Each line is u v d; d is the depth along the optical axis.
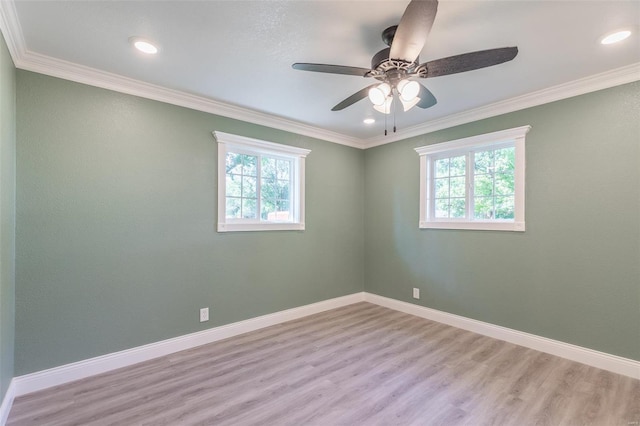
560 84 2.69
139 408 2.02
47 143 2.30
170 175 2.89
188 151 3.00
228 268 3.27
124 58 2.27
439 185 3.85
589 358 2.60
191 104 3.01
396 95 2.81
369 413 1.97
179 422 1.88
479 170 3.46
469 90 2.82
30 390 2.20
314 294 4.06
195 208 3.04
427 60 2.28
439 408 2.01
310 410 2.00
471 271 3.42
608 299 2.53
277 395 2.16
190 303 2.99
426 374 2.45
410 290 4.04
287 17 1.80
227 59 2.29
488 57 1.71
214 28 1.91
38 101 2.27
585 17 1.79
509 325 3.11
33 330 2.23
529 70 2.44
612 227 2.52
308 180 4.03
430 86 2.73
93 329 2.48
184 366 2.59
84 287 2.45
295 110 3.35
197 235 3.05
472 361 2.67
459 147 3.52
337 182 4.36
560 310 2.78
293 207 3.93
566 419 1.90
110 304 2.56
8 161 1.96
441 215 3.81
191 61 2.31
